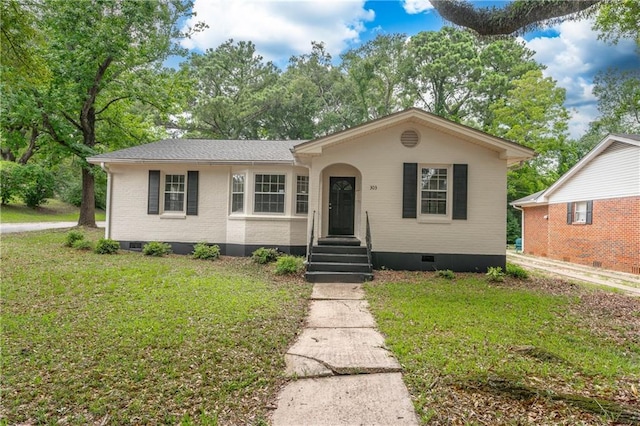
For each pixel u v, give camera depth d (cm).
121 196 1299
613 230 1358
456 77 2964
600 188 1435
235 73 3531
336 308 667
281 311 621
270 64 3634
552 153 2709
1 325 503
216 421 298
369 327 557
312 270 952
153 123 2461
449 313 618
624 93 2420
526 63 2808
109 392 340
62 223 2220
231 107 3041
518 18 475
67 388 346
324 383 370
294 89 3241
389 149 1061
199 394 341
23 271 824
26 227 1878
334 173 1191
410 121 1048
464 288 827
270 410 320
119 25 1631
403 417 308
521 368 397
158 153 1295
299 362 418
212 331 501
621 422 293
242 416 309
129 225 1295
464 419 301
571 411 308
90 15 1540
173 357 414
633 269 1255
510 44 2888
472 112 3038
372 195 1062
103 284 746
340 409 321
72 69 1552
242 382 365
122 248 1295
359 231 1128
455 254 1048
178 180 1302
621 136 1308
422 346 463
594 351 467
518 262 1612
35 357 409
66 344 446
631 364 426
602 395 343
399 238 1056
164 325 520
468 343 473
